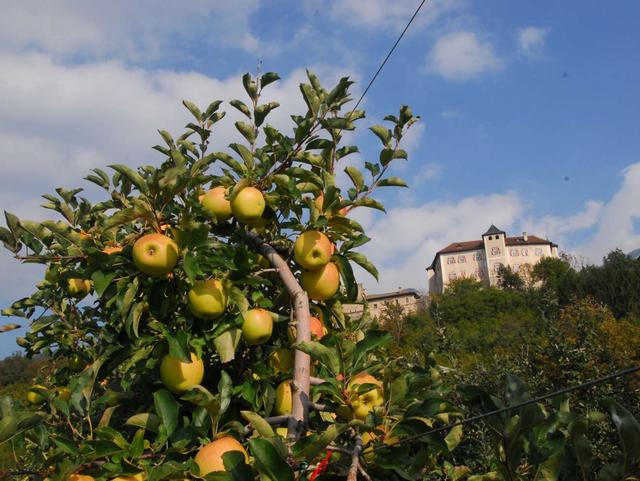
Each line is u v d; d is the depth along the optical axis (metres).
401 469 2.39
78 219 3.76
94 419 3.09
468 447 5.38
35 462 2.71
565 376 7.11
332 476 2.26
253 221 2.96
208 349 2.95
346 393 2.49
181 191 2.92
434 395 2.59
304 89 2.94
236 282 2.75
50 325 4.36
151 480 2.11
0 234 3.16
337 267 3.07
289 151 3.02
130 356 2.99
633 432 1.65
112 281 2.87
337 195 2.89
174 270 2.79
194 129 3.67
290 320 2.96
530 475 1.98
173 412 2.48
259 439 1.98
